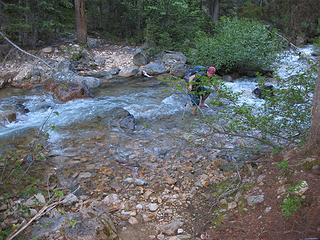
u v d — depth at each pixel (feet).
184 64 40.57
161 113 27.14
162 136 22.75
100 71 40.19
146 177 17.58
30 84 34.53
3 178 17.10
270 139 18.34
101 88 34.47
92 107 28.55
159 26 47.96
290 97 16.93
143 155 19.99
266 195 13.15
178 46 47.09
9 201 15.30
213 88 19.90
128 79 37.76
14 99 30.73
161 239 13.05
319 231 10.69
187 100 30.04
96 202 15.34
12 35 43.11
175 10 47.62
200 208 14.88
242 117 18.95
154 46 45.73
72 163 19.03
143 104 29.32
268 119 16.67
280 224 11.58
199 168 18.22
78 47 44.80
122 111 26.76
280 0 64.13
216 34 44.96
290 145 16.71
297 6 59.88
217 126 22.09
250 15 69.21
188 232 13.34
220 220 13.26
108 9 53.78
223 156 19.01
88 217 13.71
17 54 40.27
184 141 21.66
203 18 55.31
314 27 58.85
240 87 34.55
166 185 16.80
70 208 14.96
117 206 15.10
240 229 12.32
